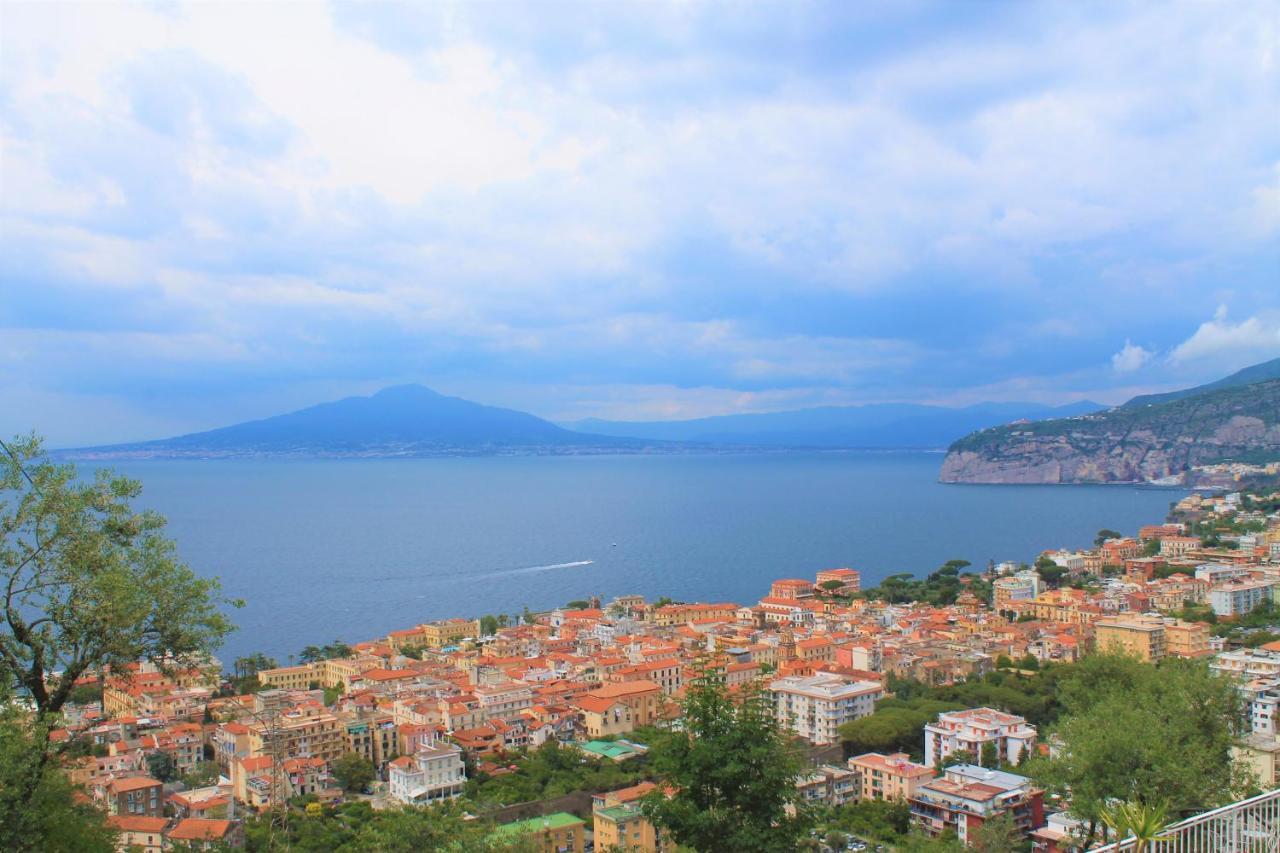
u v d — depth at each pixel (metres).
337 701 186.75
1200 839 43.38
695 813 44.66
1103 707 64.19
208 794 134.62
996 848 85.75
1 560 45.47
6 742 41.53
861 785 130.62
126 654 47.47
